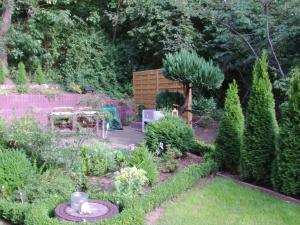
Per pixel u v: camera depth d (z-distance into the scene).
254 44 9.62
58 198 3.79
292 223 3.87
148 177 4.90
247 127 5.23
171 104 8.70
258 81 5.19
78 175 4.77
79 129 5.32
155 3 12.37
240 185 5.16
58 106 11.09
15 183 4.23
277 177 4.79
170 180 4.82
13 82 11.78
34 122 5.24
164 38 12.29
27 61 13.14
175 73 7.70
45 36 13.77
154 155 6.10
